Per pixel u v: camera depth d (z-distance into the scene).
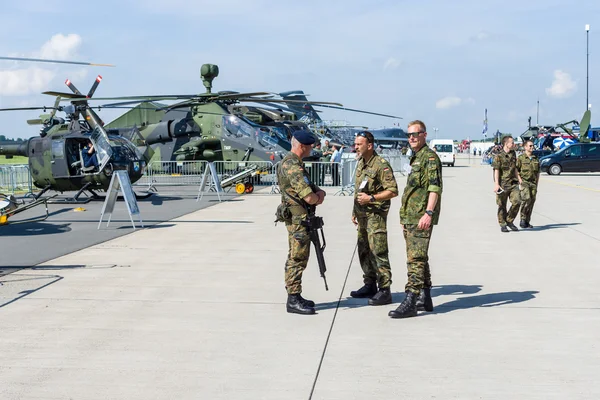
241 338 5.59
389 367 4.82
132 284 7.84
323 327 5.92
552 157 35.97
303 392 4.34
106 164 18.81
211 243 11.27
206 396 4.28
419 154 6.30
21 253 10.18
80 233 12.60
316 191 6.39
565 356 5.04
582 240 11.34
